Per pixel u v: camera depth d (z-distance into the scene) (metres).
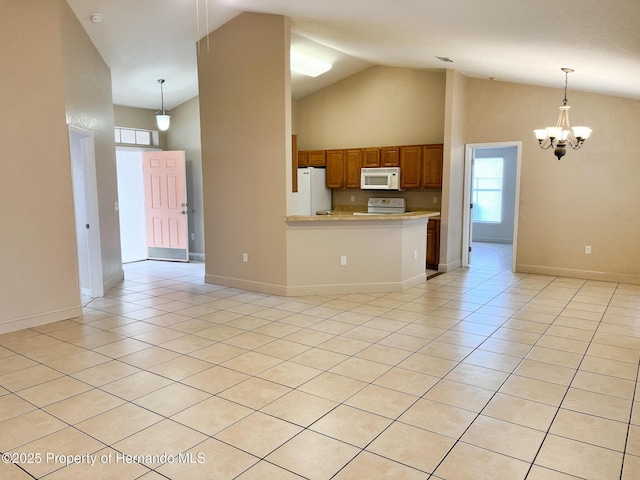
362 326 4.38
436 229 7.18
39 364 3.47
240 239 5.88
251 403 2.86
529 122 6.72
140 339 4.03
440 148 7.14
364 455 2.32
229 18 5.49
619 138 6.14
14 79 4.07
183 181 8.02
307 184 8.01
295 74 7.40
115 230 6.31
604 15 2.99
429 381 3.18
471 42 4.54
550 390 3.04
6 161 4.07
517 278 6.59
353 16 4.46
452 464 2.24
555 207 6.66
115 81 6.88
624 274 6.29
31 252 4.30
